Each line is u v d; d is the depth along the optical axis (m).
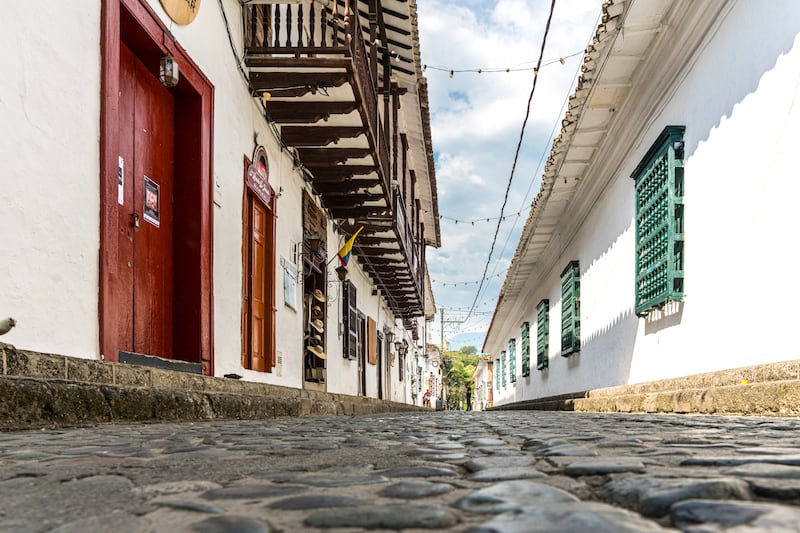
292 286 10.12
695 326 7.52
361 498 1.42
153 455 2.43
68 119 4.32
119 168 5.35
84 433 3.48
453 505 1.30
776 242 5.53
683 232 7.95
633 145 9.95
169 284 6.35
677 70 7.98
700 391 6.58
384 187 11.62
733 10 6.42
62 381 3.77
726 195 6.63
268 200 8.86
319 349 11.72
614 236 11.28
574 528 1.02
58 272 4.18
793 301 5.23
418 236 21.55
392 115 13.93
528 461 2.07
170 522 1.19
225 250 7.18
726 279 6.64
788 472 1.61
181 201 6.50
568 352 15.43
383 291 21.16
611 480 1.57
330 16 10.05
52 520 1.25
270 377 8.92
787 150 5.34
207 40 6.75
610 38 8.29
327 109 8.68
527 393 24.98
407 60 13.06
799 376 4.93
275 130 9.12
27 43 3.91
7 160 3.72
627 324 10.42
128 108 5.60
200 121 6.55
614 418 5.81
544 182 13.46
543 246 18.72
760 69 5.83
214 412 5.62
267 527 1.12
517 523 1.07
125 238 5.45
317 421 6.04
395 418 7.13
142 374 4.79
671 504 1.21
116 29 4.92
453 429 4.24
